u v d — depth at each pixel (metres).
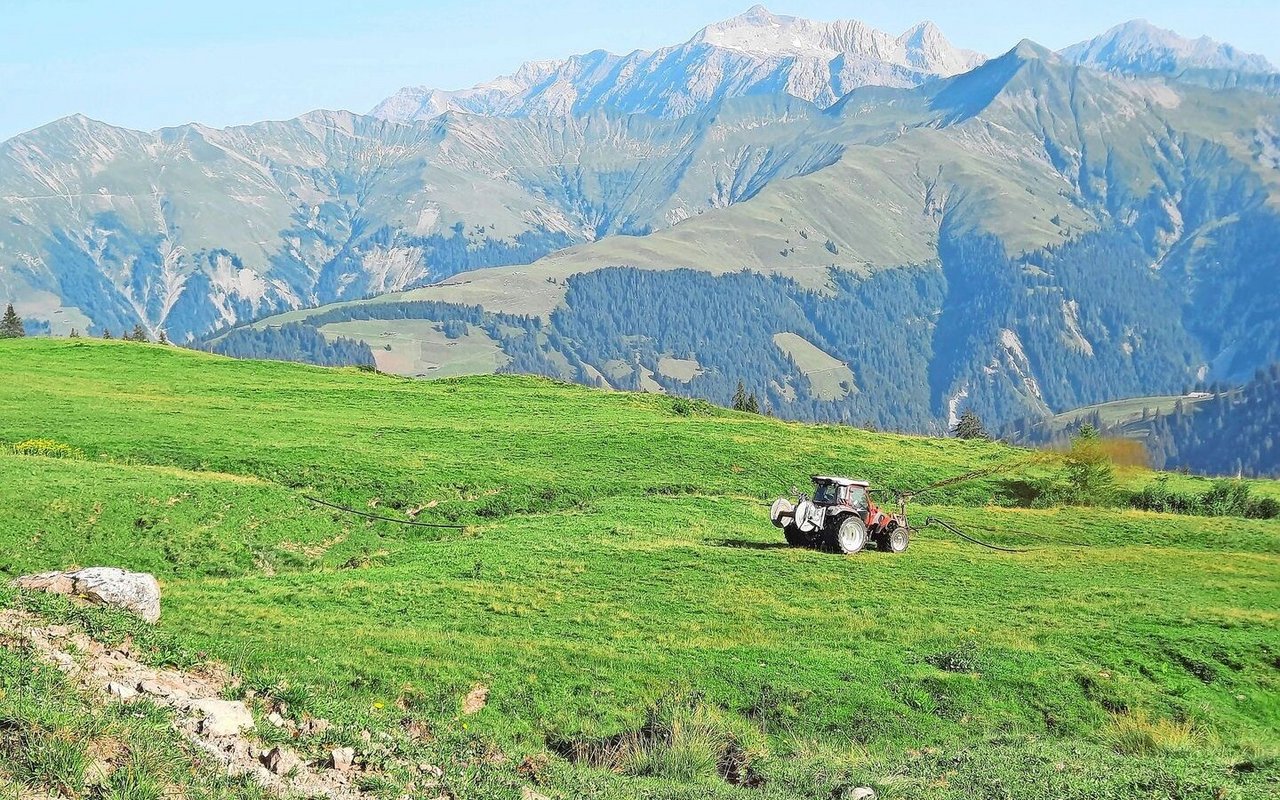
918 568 43.94
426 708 25.84
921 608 37.47
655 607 36.59
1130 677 31.02
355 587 37.47
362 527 52.38
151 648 19.44
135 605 22.53
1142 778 19.53
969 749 24.33
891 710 27.84
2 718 13.73
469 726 25.14
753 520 56.88
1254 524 64.06
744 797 20.27
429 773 17.64
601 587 38.91
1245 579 46.16
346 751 16.81
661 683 28.48
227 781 14.43
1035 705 28.83
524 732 25.56
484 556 43.88
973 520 60.25
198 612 32.62
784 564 42.97
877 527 46.94
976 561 46.38
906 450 81.25
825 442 80.06
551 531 50.25
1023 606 38.28
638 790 20.50
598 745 25.38
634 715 26.83
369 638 30.39
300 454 62.91
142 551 44.47
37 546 42.88
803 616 35.84
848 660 30.88
